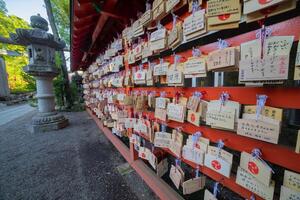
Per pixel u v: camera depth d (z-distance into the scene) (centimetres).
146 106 150
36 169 209
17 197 155
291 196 58
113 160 228
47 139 338
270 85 63
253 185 69
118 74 222
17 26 1627
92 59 454
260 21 61
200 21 79
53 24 676
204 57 82
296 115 76
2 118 634
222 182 90
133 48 164
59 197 154
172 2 91
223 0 66
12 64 1570
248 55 62
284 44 53
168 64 114
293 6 50
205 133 95
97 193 157
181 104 106
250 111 68
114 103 243
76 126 447
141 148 164
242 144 77
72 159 236
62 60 746
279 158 64
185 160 112
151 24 124
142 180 176
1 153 267
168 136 124
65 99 757
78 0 130
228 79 100
